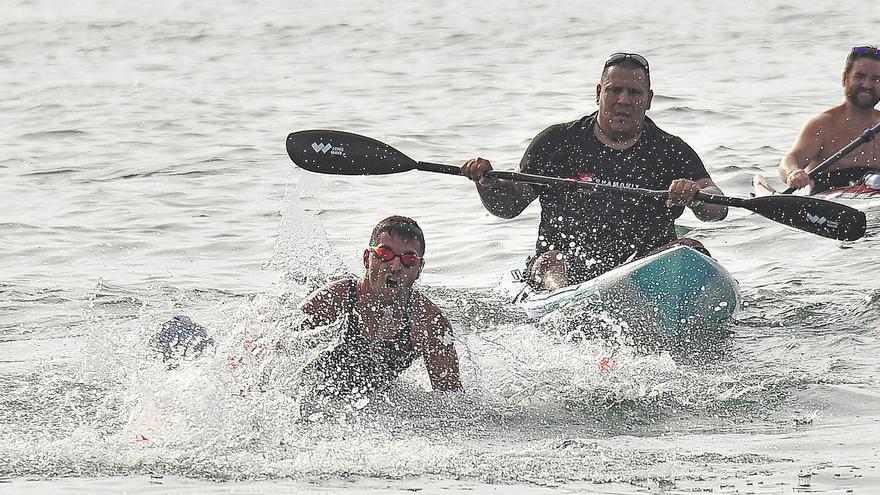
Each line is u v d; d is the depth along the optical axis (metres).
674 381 19.92
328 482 13.99
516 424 17.45
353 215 36.97
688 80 66.88
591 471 14.49
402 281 18.42
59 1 122.88
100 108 60.81
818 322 24.30
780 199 24.27
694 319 23.75
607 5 107.12
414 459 15.16
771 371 20.59
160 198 39.75
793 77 67.31
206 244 33.22
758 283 28.34
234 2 118.12
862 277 28.20
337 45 87.75
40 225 35.44
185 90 67.38
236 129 54.19
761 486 13.55
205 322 24.33
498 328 24.03
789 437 16.27
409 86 67.06
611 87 25.48
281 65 78.31
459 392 18.88
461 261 31.30
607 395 18.95
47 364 21.00
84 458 15.08
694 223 35.28
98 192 40.75
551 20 97.75
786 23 92.00
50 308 25.83
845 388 19.08
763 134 49.94
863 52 37.91
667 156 25.97
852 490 13.26
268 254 32.06
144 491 13.48
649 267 23.91
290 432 16.48
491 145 48.94
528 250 32.25
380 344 18.66
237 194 40.31
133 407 17.52
